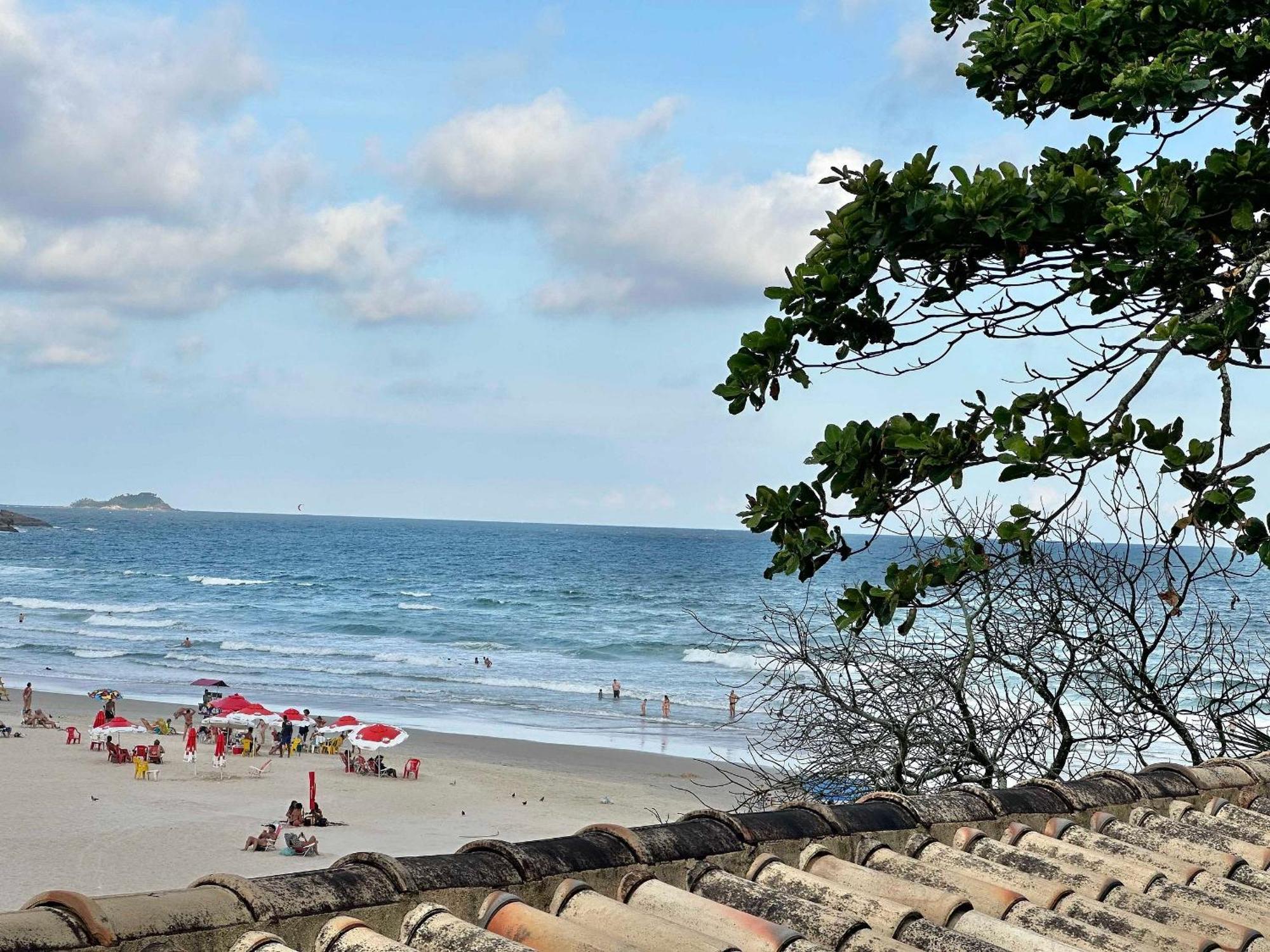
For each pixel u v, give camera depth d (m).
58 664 63.28
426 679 60.38
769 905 3.97
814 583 62.66
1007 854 4.90
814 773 10.12
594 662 67.81
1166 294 4.71
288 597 109.94
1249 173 4.35
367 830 30.05
